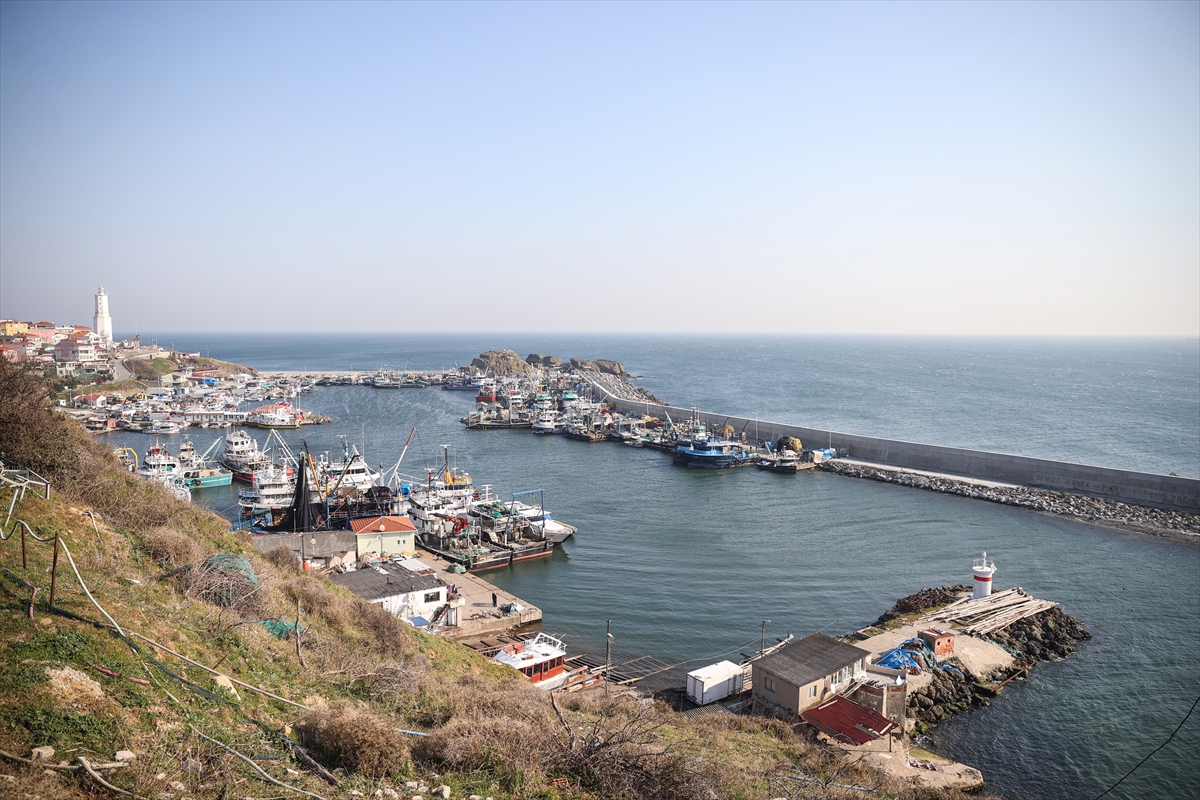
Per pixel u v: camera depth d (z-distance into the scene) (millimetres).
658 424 173875
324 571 60438
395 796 16312
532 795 17969
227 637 22641
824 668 43250
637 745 21891
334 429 173750
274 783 15031
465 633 57906
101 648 17062
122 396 193625
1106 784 39500
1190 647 56250
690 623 61938
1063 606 64688
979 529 90375
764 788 25172
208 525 38375
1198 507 95375
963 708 46531
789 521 94562
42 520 24547
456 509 93625
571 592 69312
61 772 12586
